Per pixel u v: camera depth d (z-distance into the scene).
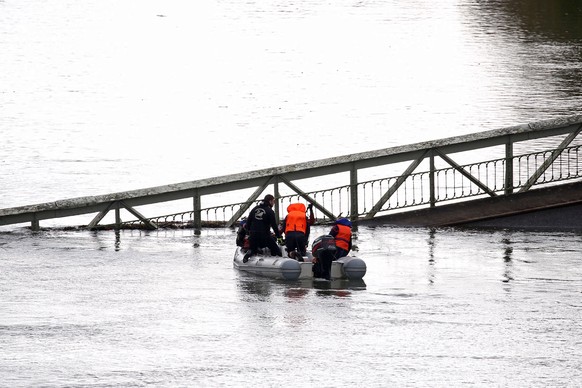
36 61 177.38
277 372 30.44
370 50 184.62
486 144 57.75
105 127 122.44
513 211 56.72
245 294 40.88
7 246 50.91
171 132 119.12
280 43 194.50
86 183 91.25
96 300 39.62
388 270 45.44
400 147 56.81
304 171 56.59
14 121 125.38
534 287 41.94
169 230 55.88
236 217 56.94
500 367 30.89
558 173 83.44
